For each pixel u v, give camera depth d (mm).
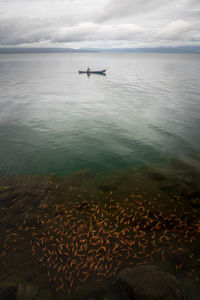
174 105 20578
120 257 4824
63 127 14500
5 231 5582
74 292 4090
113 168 9281
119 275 4277
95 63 97125
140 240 5297
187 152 10828
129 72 56906
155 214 6281
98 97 25062
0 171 8844
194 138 12586
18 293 4027
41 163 9656
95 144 11836
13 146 11438
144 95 26031
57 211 6391
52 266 4602
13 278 4336
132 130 13969
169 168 9250
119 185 7930
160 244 5180
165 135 13078
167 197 7168
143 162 9828
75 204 6746
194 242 5246
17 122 15359
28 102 21734
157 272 4215
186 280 4297
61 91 28875
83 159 10109
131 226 5773
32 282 4258
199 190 7570
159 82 37156
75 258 4793
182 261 4734
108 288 4164
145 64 89562
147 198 7105
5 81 36344
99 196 7207
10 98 23328
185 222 5945
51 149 11164
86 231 5582
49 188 7648
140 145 11695
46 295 4012
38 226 5766
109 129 14164
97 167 9367
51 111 18469
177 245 5156
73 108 19625
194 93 26562
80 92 28391
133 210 6465
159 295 3803
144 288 3918
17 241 5258
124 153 10742
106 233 5512
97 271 4496
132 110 18906
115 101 22766
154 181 8219
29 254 4895
